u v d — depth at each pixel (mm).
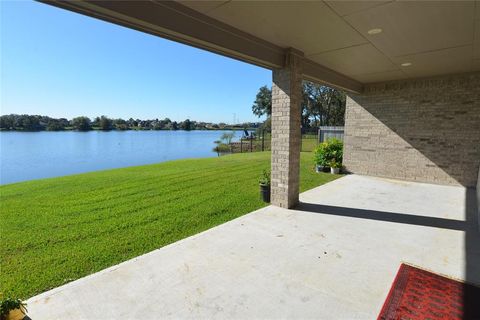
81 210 4668
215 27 3242
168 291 2320
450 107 6402
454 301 2176
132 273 2611
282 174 4738
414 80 6867
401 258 2936
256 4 2787
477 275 2580
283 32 3633
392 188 6270
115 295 2262
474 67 5586
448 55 4668
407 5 2766
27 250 3148
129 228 3842
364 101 7758
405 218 4215
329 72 5859
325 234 3586
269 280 2498
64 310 2064
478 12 2906
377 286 2404
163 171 9125
